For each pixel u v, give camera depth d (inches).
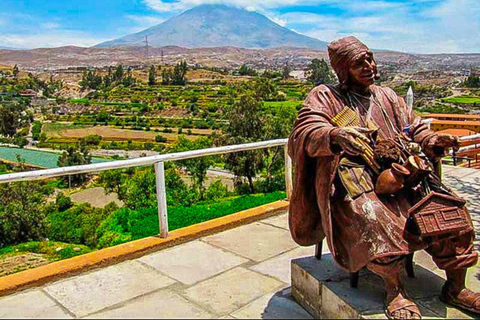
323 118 126.5
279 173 784.9
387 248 110.7
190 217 278.5
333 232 123.2
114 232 322.7
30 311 138.9
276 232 212.2
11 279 153.6
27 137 2768.2
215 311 137.0
